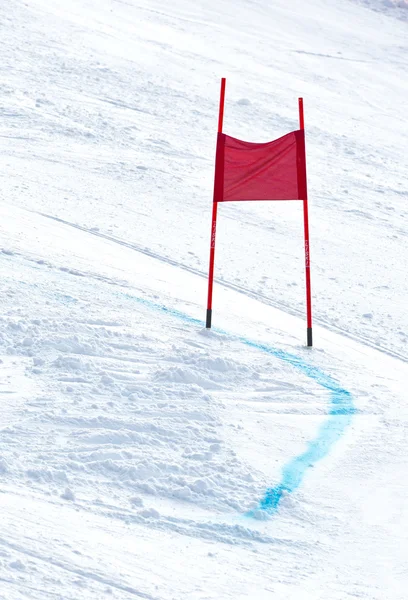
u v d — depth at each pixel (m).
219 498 9.94
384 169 42.91
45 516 8.55
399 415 13.44
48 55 50.56
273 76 60.97
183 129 41.38
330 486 10.71
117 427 11.17
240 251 24.84
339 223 31.50
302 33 78.25
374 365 16.44
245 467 10.73
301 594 8.12
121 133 38.00
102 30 61.44
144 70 52.97
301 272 23.88
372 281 24.59
